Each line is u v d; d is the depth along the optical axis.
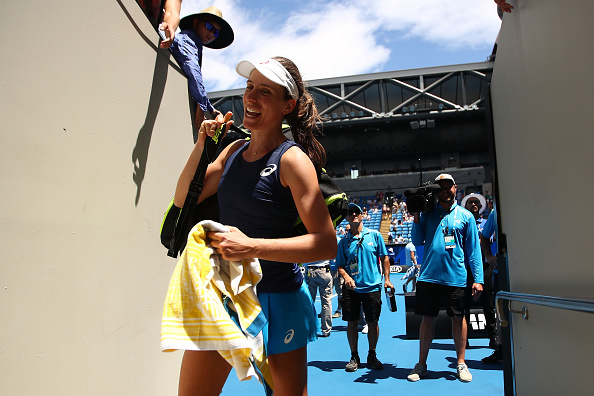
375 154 38.94
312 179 1.92
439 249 5.20
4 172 1.66
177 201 2.20
